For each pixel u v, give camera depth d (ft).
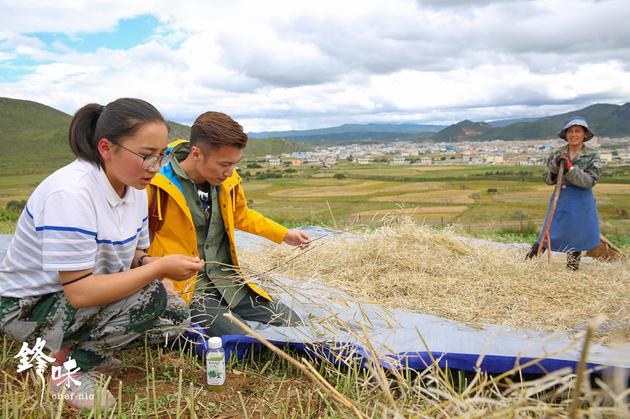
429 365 9.68
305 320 11.61
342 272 16.52
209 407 8.63
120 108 7.80
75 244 7.97
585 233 18.30
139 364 9.96
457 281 15.42
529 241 29.09
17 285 8.54
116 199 8.55
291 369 10.08
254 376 9.75
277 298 12.78
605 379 8.90
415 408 7.91
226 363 10.07
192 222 11.16
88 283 8.18
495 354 10.06
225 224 11.66
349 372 9.12
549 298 14.17
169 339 10.34
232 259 11.85
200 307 11.27
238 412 8.55
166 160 11.10
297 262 17.71
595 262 19.80
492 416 6.29
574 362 9.23
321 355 10.05
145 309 8.96
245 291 11.88
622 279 16.34
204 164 10.67
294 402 8.86
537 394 8.64
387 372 9.53
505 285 14.97
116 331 8.94
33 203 8.15
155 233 11.41
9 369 9.43
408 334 11.22
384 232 18.79
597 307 13.39
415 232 18.97
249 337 10.35
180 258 8.86
